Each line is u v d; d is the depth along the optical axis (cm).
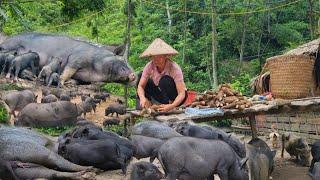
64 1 1608
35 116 1009
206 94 820
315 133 1174
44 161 593
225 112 777
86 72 1552
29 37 1641
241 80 2359
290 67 864
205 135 660
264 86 1391
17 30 2369
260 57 3278
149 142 681
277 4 3422
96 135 689
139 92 826
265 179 709
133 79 1534
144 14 3509
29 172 574
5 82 1408
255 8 3334
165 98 834
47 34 1661
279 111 824
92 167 624
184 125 687
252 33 3412
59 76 1491
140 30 3419
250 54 3409
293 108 826
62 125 1028
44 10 2823
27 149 587
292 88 867
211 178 609
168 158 579
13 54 1599
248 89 2114
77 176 580
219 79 3150
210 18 3356
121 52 1702
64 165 606
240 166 606
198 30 3484
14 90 1223
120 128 1110
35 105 1020
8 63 1477
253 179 668
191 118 753
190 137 604
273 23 3547
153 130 703
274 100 841
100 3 1652
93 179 588
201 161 579
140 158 687
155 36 3375
